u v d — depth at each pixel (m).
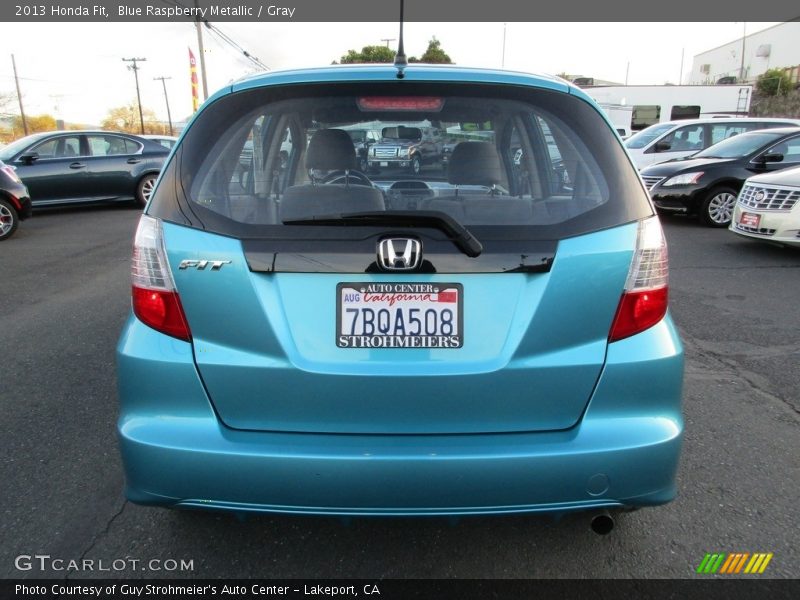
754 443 3.13
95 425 3.31
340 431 1.89
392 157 2.29
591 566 2.26
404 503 1.84
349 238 1.85
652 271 1.94
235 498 1.87
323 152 2.32
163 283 1.91
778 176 7.46
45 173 11.56
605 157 1.98
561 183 2.00
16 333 4.86
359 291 1.86
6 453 3.02
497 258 1.85
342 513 1.86
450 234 1.85
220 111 2.03
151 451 1.87
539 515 1.92
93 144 12.31
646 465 1.89
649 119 24.78
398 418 1.88
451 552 2.34
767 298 5.77
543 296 1.86
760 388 3.79
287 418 1.89
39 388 3.79
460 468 1.82
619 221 1.92
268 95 2.04
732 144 10.45
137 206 13.41
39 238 9.41
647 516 2.54
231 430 1.91
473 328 1.87
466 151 2.23
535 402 1.89
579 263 1.87
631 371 1.91
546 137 2.09
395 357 1.87
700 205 9.84
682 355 1.99
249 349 1.88
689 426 3.31
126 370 1.94
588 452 1.85
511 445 1.86
